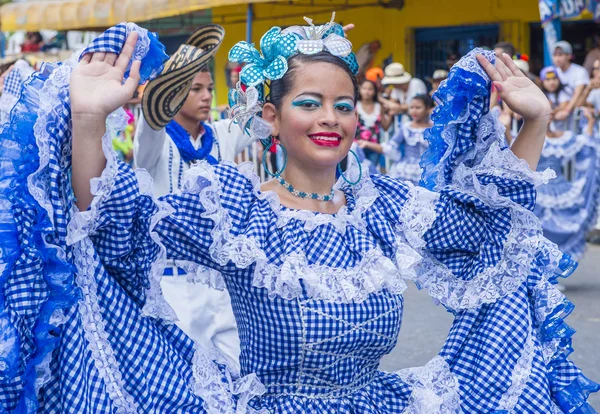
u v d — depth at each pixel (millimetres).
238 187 2719
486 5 13648
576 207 8484
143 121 4219
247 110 2805
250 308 2699
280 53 2760
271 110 2820
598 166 8547
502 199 2887
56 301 2426
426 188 3096
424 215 2859
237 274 2680
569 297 7797
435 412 2791
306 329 2627
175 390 2590
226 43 15984
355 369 2754
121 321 2559
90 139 2453
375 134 10680
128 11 13508
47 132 2447
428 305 7570
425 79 14531
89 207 2504
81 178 2482
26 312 2412
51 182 2438
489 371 2893
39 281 2436
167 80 3684
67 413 2494
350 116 2777
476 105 2951
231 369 2795
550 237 8508
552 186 8469
